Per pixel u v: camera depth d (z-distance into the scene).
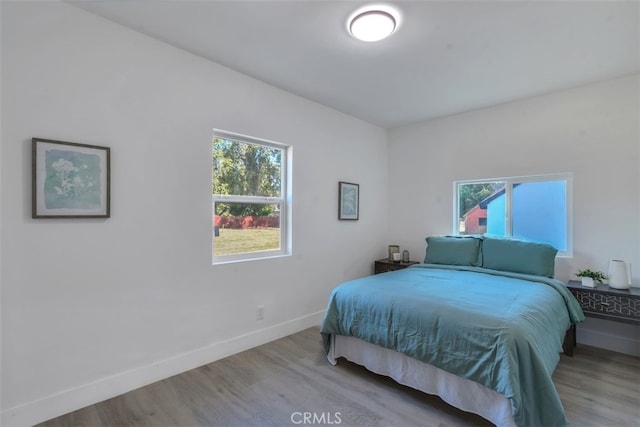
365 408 1.92
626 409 1.89
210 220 2.55
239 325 2.74
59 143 1.83
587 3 1.79
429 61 2.49
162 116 2.27
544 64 2.53
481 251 3.25
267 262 2.97
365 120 4.06
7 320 1.69
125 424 1.77
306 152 3.34
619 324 2.74
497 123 3.49
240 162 2.87
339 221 3.74
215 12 1.91
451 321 1.84
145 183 2.19
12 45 1.70
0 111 1.66
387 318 2.13
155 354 2.23
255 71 2.71
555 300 2.32
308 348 2.81
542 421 1.55
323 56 2.44
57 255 1.84
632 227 2.74
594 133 2.90
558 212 3.14
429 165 4.06
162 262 2.27
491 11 1.87
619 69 2.62
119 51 2.06
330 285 3.62
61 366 1.85
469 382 1.79
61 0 1.83
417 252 4.18
